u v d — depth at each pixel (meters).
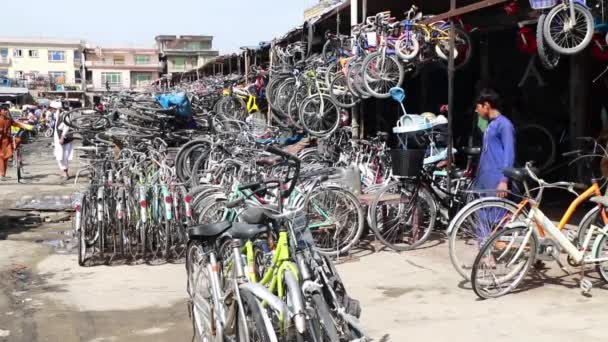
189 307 3.92
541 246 4.46
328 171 6.22
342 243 5.84
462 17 8.02
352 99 8.98
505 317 4.07
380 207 6.05
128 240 5.87
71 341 3.85
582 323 3.91
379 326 3.99
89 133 11.55
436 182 6.36
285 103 10.29
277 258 2.98
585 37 5.44
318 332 2.69
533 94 9.57
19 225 7.79
